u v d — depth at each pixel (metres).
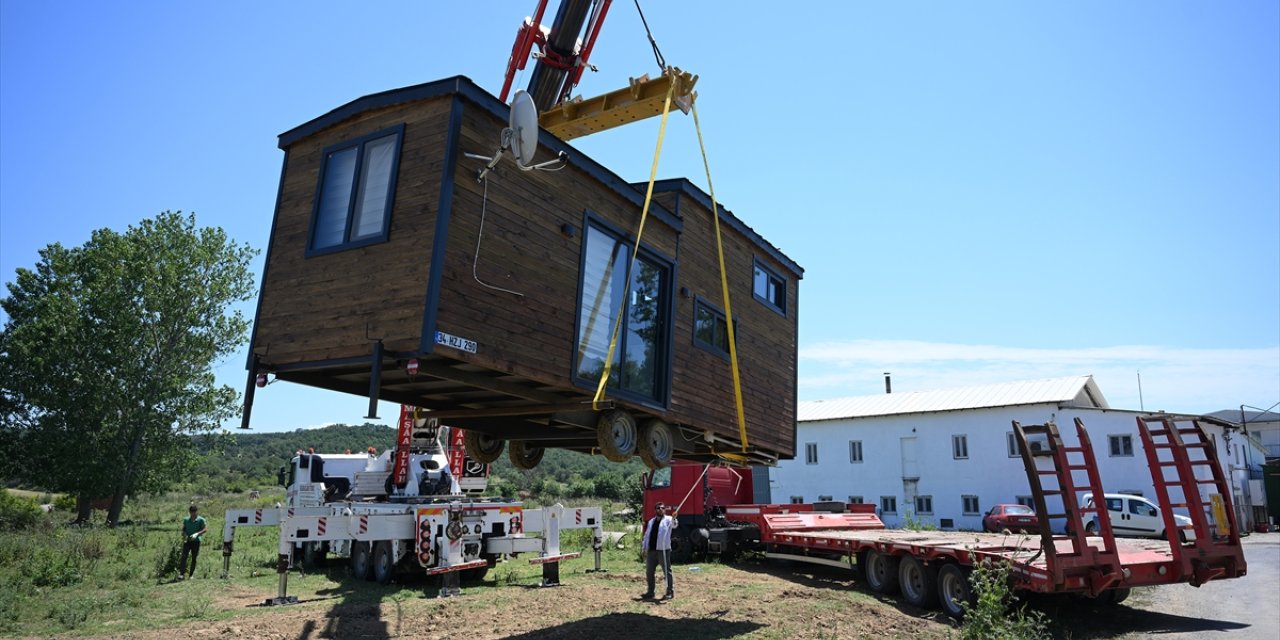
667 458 9.83
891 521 40.50
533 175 7.98
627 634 9.73
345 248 7.55
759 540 18.14
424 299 6.73
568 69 15.12
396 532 13.48
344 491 21.22
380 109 7.75
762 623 10.59
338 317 7.39
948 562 11.73
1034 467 10.55
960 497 38.56
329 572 16.33
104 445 31.58
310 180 8.26
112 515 31.67
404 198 7.24
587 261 8.66
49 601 11.66
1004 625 9.19
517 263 7.63
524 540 14.42
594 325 8.66
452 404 9.41
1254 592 14.41
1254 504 39.09
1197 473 34.34
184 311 33.12
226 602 12.09
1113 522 27.48
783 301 13.40
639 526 30.19
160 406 33.03
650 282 9.86
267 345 7.98
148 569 16.06
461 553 13.41
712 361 10.86
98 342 31.94
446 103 7.24
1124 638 10.13
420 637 9.48
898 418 41.31
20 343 32.12
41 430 31.50
